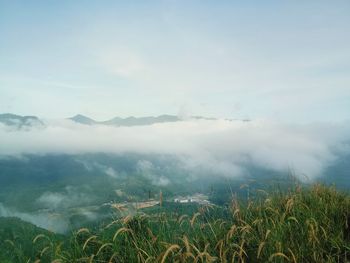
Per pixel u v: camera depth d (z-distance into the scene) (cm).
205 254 423
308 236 514
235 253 463
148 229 490
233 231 492
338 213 614
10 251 473
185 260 433
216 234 527
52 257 468
